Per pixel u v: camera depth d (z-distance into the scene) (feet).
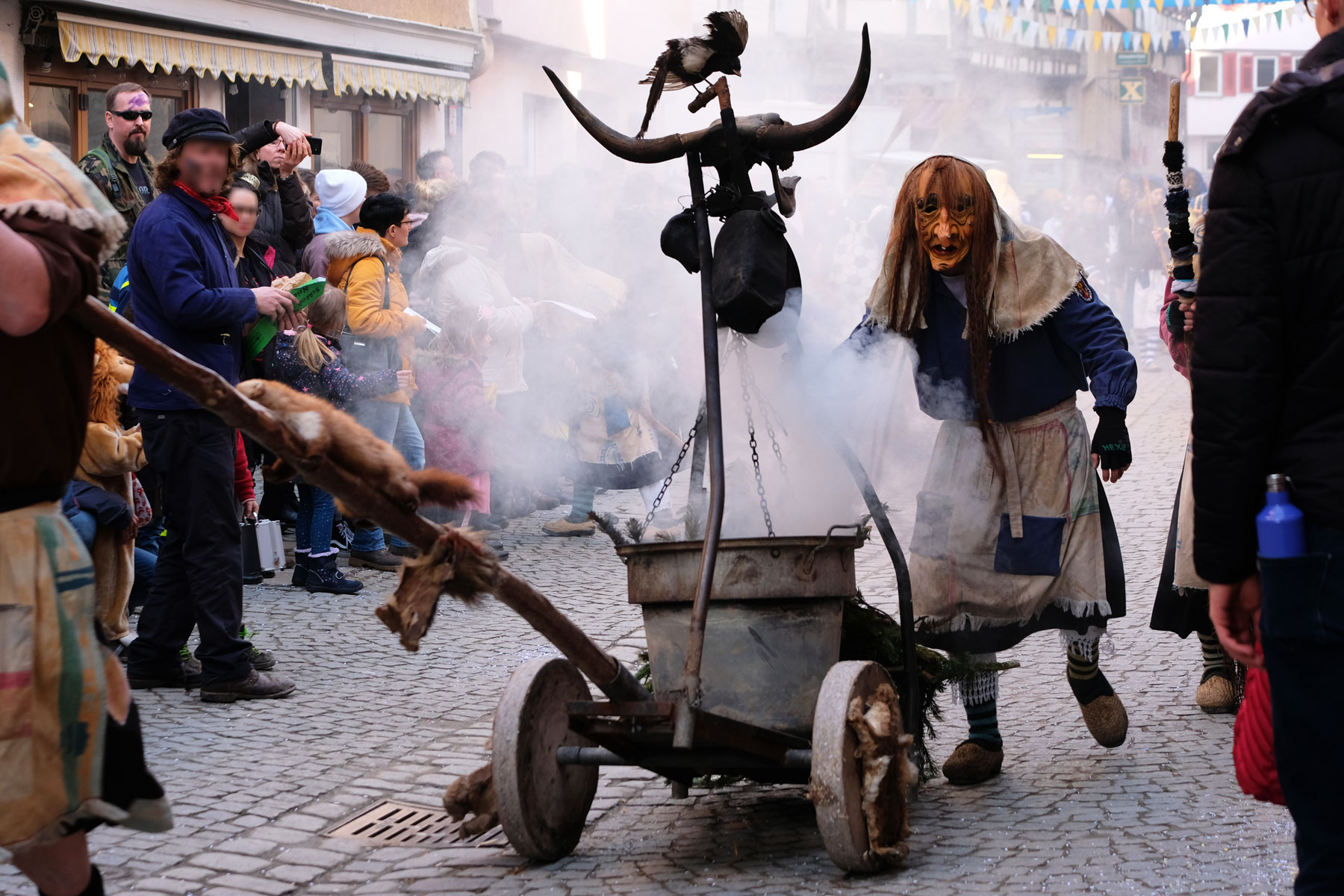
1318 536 7.01
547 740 11.35
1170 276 15.57
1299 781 7.21
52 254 7.17
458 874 11.44
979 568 13.33
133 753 8.11
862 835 10.61
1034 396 13.17
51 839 7.59
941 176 12.76
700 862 11.39
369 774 14.28
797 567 10.94
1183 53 71.56
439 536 9.25
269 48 40.40
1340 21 7.29
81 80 35.68
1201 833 11.63
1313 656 7.06
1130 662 18.34
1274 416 7.12
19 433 7.52
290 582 24.07
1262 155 7.07
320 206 26.89
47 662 7.52
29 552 7.54
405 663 18.92
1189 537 15.11
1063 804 12.61
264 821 12.89
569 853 11.78
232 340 16.93
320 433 8.34
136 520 18.45
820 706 10.57
